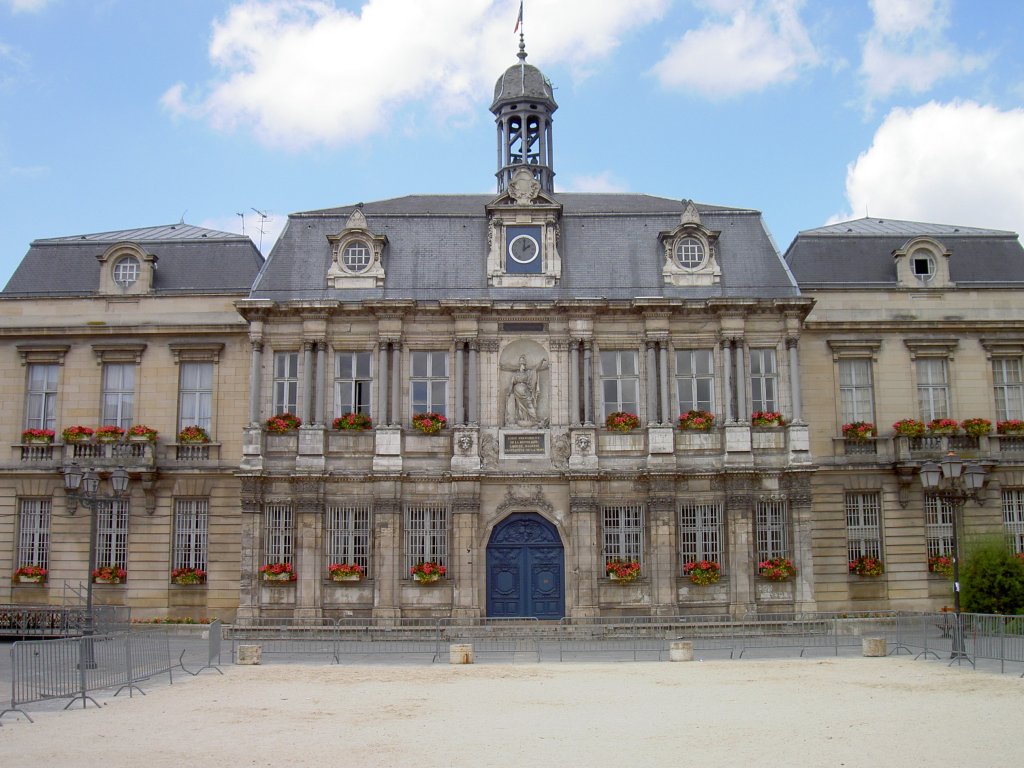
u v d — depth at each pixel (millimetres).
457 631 36625
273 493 39156
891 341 43250
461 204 46344
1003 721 18906
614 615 38344
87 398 42594
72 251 44875
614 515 39281
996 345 43250
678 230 40969
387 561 38438
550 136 48344
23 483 42062
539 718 19547
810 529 38781
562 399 39688
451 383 39719
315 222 42250
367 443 39438
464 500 38625
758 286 40750
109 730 18750
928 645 32812
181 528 41656
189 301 42906
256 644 30828
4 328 42719
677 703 21344
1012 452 42375
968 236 45406
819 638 35406
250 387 39719
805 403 42656
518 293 40344
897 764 15344
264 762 15781
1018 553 40812
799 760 15617
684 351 40344
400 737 17734
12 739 17938
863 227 48344
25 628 37438
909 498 41938
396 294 40438
